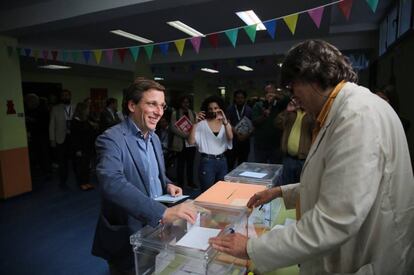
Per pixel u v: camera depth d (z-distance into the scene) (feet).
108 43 18.88
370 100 2.17
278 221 4.60
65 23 10.61
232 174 5.29
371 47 17.85
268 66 28.19
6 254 8.03
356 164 1.94
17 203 12.05
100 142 3.82
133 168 3.88
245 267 2.92
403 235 2.24
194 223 3.17
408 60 10.49
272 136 12.40
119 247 3.76
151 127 4.02
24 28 11.18
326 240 1.96
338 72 2.29
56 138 14.55
